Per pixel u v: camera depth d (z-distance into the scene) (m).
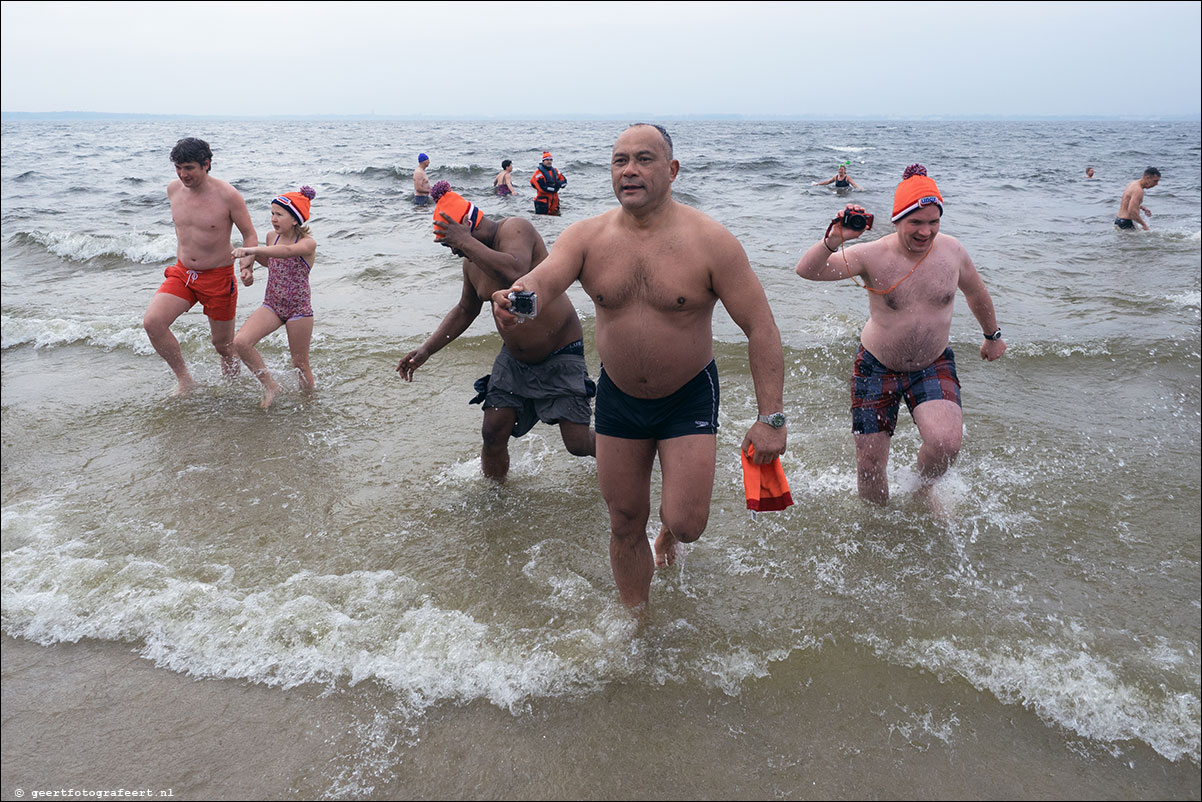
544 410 4.31
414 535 4.01
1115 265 10.20
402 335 7.25
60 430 5.30
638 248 2.79
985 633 3.19
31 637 3.24
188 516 4.18
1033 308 8.06
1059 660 3.02
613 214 2.88
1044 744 2.67
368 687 2.94
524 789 2.51
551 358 4.26
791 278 9.17
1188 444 4.96
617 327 2.87
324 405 5.77
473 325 7.53
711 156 35.31
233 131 89.50
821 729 2.74
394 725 2.77
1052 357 6.50
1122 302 8.23
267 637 3.19
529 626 3.27
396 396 5.93
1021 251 11.10
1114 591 3.48
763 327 2.81
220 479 4.60
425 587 3.56
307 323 5.87
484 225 3.99
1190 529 3.97
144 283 9.62
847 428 5.30
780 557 3.78
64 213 15.80
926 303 4.03
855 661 3.04
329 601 3.44
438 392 6.00
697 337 2.88
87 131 92.75
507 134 73.31
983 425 5.22
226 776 2.57
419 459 4.89
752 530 4.03
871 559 3.75
